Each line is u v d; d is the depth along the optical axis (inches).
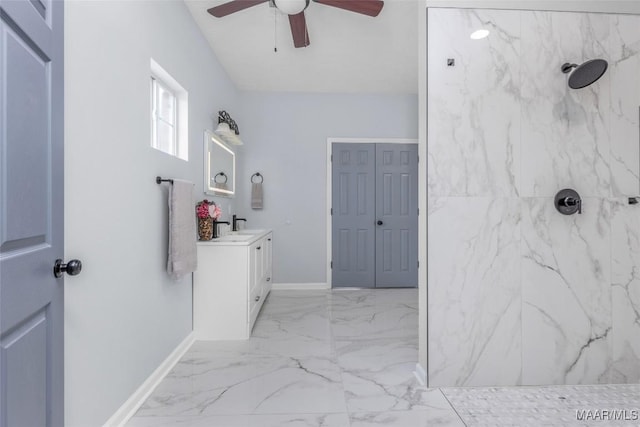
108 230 57.9
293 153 169.3
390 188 172.1
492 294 73.8
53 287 40.3
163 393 71.4
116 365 60.4
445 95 72.8
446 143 73.0
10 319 32.1
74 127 49.3
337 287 170.6
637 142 75.7
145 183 71.5
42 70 38.0
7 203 31.9
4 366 31.4
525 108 74.0
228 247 102.0
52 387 40.3
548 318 74.4
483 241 73.7
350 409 65.7
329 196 170.2
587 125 75.0
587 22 74.8
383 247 171.8
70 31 48.3
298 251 169.9
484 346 73.8
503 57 73.5
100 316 55.7
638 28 75.5
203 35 112.3
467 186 73.4
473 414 64.2
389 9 99.3
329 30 110.7
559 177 74.7
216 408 66.0
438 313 73.4
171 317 85.2
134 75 67.0
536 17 74.1
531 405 67.2
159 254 78.3
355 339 102.3
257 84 159.2
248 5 83.4
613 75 75.3
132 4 66.2
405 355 90.7
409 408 66.1
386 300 148.3
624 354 75.3
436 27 72.7
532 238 74.2
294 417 63.2
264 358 88.8
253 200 165.0
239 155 164.2
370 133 171.3
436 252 73.2
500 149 73.7
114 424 59.2
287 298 151.3
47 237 39.4
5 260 31.4
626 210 75.7
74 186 49.3
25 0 34.4
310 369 82.4
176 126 95.8
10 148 32.3
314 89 165.9
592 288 75.0
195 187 104.0
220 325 101.7
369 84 159.5
